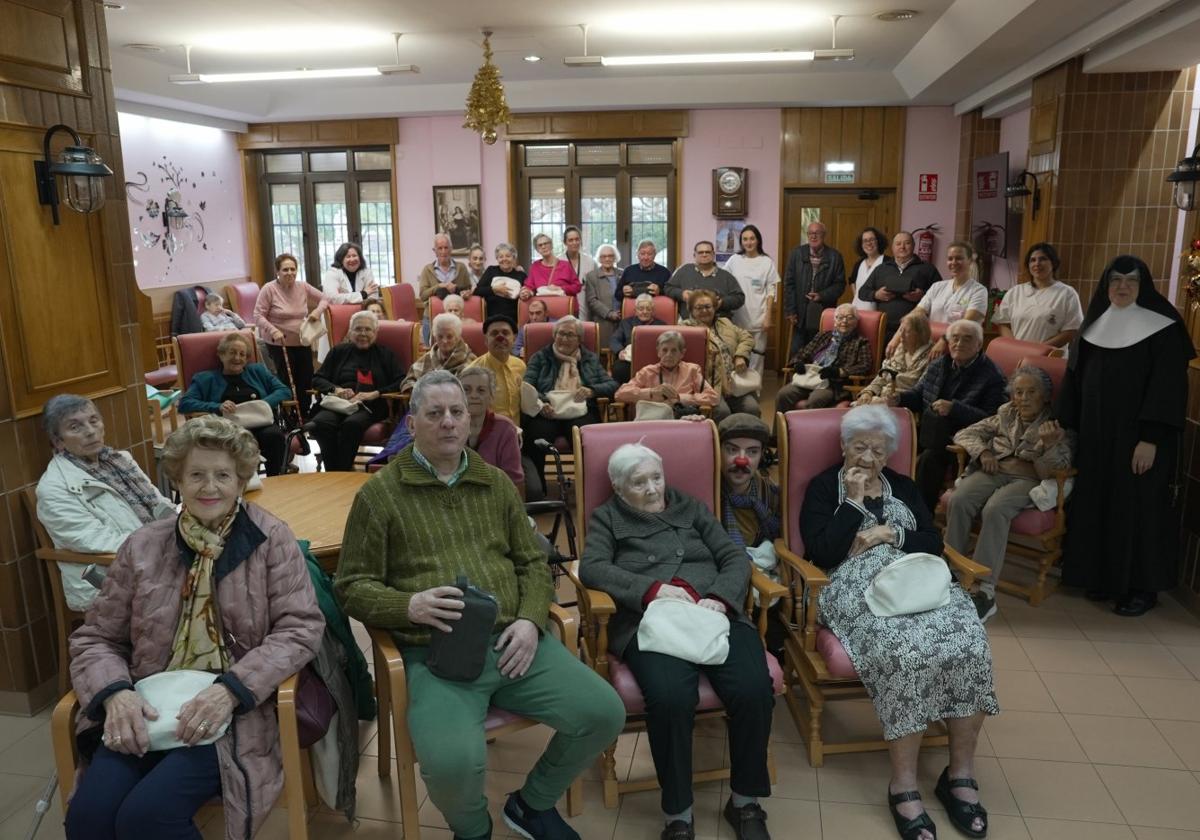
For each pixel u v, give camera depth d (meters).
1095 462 3.51
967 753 2.35
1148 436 3.39
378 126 9.67
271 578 2.05
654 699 2.21
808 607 2.52
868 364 5.59
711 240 9.36
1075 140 6.12
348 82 8.95
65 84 2.99
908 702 2.28
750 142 9.11
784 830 2.32
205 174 9.51
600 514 2.62
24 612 2.88
